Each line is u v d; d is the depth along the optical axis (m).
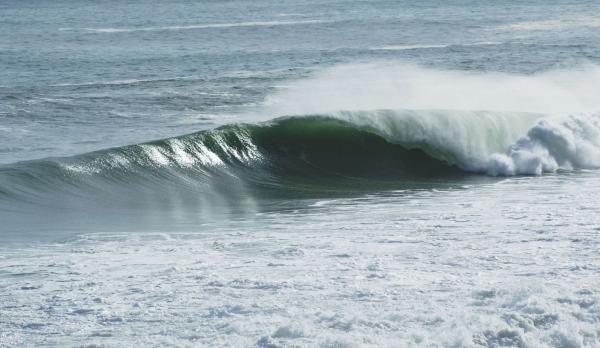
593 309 24.58
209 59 175.25
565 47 189.50
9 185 58.84
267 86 129.25
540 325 23.25
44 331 25.77
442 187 68.81
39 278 33.59
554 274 30.81
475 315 24.23
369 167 79.06
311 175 76.25
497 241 38.72
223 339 23.70
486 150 80.38
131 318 26.86
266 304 27.72
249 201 62.16
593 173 74.19
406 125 81.50
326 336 23.00
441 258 34.97
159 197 62.75
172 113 105.88
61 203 57.41
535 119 84.56
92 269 35.25
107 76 147.88
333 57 176.12
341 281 30.91
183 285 31.33
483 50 188.25
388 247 38.31
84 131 93.00
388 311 26.02
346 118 81.94
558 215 46.72
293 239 42.00
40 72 154.12
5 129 93.38
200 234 45.25
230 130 77.38
